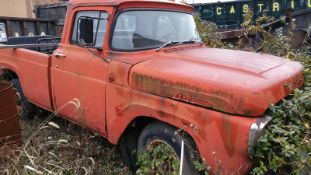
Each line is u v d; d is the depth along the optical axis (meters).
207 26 6.78
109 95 4.16
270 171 3.25
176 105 3.46
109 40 4.25
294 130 3.08
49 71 5.14
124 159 4.30
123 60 4.07
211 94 3.24
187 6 5.03
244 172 3.12
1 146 4.20
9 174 3.63
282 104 3.27
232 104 3.11
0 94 4.12
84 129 4.85
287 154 2.92
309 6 9.80
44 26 10.77
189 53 4.20
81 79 4.55
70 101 4.50
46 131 5.38
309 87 3.87
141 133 3.98
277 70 3.61
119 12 4.27
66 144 4.64
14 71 5.91
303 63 4.90
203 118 3.26
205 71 3.49
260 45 6.75
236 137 3.06
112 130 4.20
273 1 10.19
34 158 3.77
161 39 4.51
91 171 4.05
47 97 5.27
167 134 3.62
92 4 4.49
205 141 3.26
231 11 10.96
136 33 4.34
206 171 3.31
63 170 3.90
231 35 7.52
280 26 7.66
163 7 4.70
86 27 4.37
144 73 3.76
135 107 3.82
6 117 4.22
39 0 18.12
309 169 3.05
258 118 3.08
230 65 3.58
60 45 5.00
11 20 9.42
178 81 3.47
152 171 3.83
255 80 3.24
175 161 3.57
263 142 3.00
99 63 4.29
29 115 6.14
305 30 7.51
